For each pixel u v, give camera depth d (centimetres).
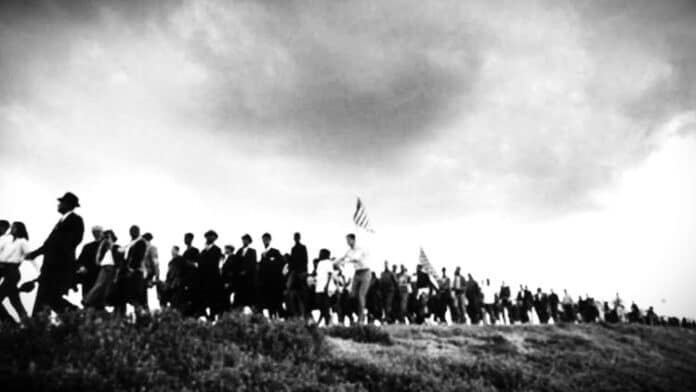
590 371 1218
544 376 1045
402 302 1798
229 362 724
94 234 1016
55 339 645
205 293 1102
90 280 988
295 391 670
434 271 2200
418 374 824
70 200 889
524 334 1627
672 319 4241
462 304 2023
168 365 659
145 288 1080
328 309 1384
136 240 1033
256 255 1192
